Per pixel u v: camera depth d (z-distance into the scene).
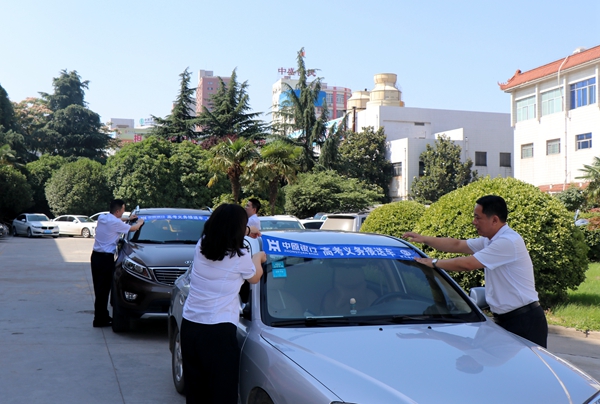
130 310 7.71
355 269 4.47
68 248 25.94
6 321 8.92
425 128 58.28
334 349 3.51
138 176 41.56
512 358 3.51
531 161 37.47
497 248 4.30
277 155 34.12
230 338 3.81
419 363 3.34
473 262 4.35
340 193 41.72
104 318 8.55
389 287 4.41
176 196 42.69
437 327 4.01
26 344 7.43
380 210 13.66
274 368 3.42
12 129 62.09
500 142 52.38
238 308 3.94
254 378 3.65
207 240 3.84
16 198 44.16
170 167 42.50
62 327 8.54
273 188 34.72
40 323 8.81
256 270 3.99
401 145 51.44
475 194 10.15
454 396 2.97
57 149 65.44
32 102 75.06
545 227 9.77
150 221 9.30
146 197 41.44
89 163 46.69
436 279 4.63
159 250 8.16
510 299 4.36
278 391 3.29
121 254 8.47
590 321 8.98
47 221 37.16
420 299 4.36
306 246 4.66
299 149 34.59
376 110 57.16
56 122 64.88
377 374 3.18
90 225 36.66
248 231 4.79
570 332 8.74
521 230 9.66
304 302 4.15
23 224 37.16
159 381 5.98
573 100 34.25
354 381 3.08
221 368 3.78
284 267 4.39
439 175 47.53
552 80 35.59
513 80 39.19
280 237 4.79
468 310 4.39
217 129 54.19
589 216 23.95
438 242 4.86
